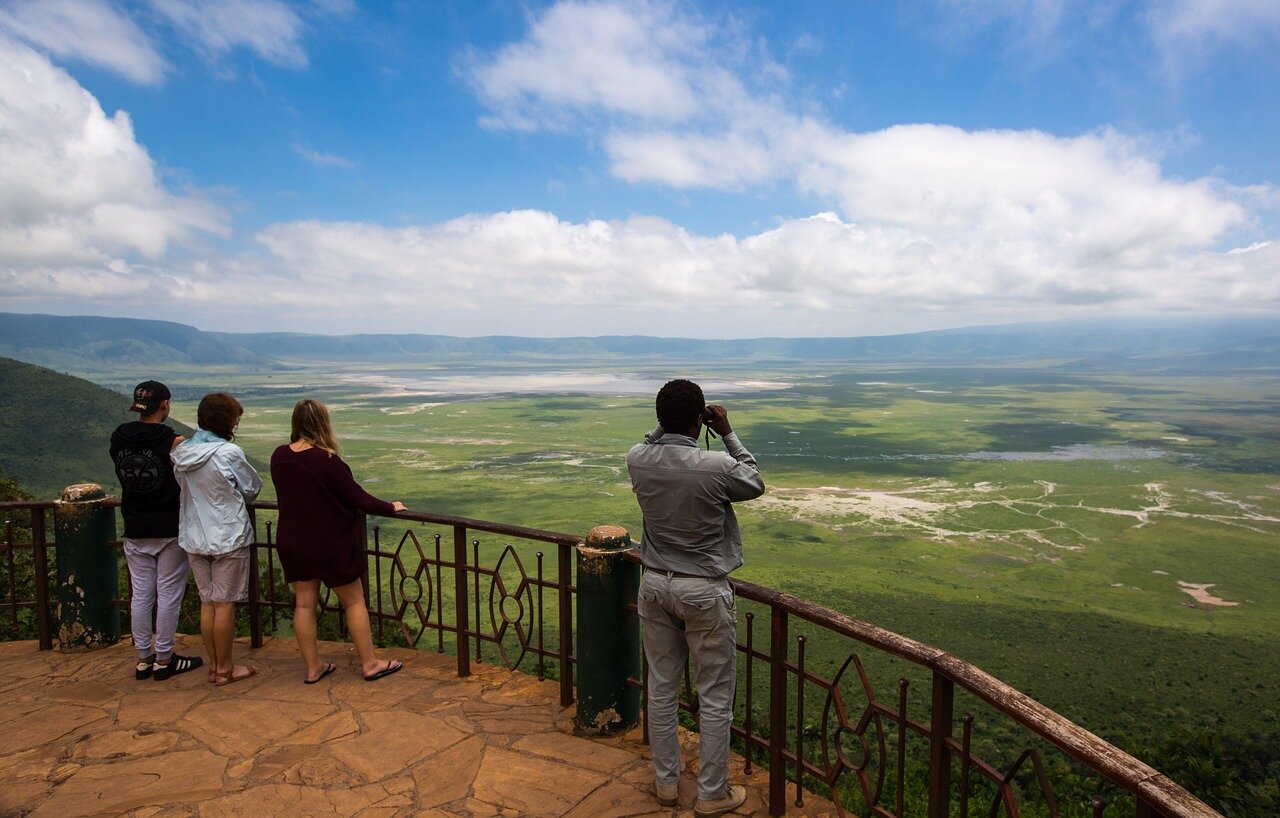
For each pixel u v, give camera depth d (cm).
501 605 521
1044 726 225
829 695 341
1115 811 785
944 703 278
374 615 590
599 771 402
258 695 498
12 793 375
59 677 530
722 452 345
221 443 499
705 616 346
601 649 432
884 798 792
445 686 514
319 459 491
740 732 413
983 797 810
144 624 521
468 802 370
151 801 368
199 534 492
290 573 502
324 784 385
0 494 1582
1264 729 3341
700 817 359
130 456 504
